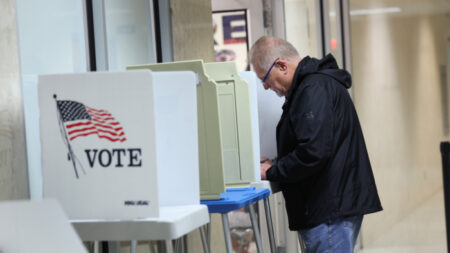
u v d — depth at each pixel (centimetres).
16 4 596
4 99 555
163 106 532
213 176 612
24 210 381
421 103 1873
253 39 1423
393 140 1838
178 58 971
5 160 552
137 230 458
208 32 1127
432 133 1880
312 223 718
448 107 1872
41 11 648
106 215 471
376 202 732
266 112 871
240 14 1800
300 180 727
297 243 1350
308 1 1570
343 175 714
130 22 848
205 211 511
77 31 723
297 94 714
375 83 1819
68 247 380
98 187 472
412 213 1855
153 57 921
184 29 1005
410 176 1855
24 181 581
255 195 657
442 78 1886
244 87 732
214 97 609
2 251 385
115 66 794
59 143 482
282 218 1335
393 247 1584
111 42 784
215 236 1084
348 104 735
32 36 628
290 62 761
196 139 530
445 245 1548
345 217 717
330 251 714
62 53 688
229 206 585
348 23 1794
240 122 735
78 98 478
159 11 944
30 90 620
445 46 1942
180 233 455
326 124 696
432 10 1881
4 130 552
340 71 748
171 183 530
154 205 461
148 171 463
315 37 1608
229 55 1817
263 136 872
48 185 483
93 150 475
